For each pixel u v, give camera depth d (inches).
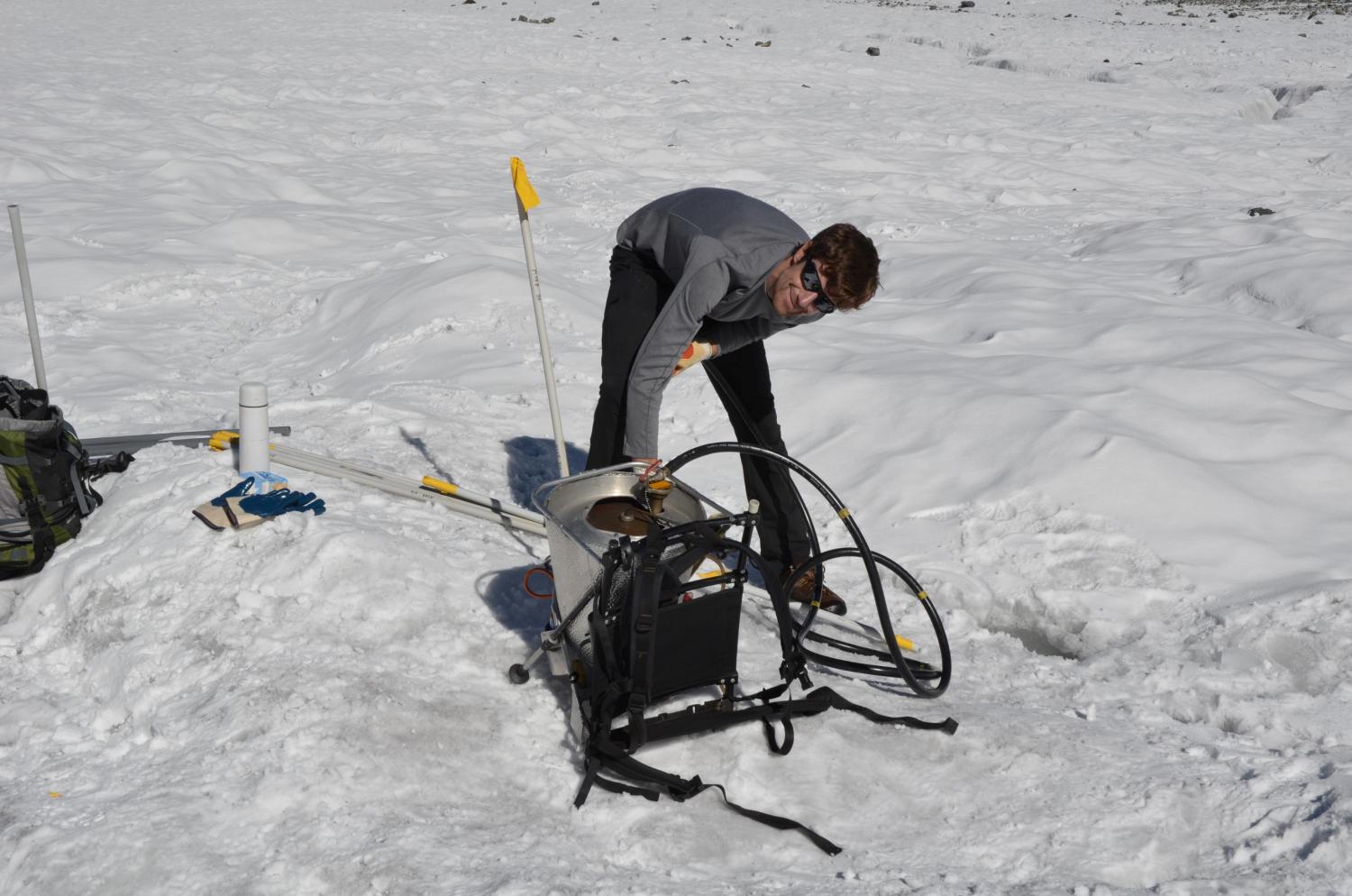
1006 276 309.4
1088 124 716.0
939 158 597.9
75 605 142.3
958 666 140.2
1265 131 710.5
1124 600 153.0
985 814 108.7
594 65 901.8
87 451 179.9
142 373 246.5
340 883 96.3
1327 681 133.0
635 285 135.1
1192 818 107.4
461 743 115.6
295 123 622.5
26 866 98.1
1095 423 191.5
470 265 291.9
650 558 110.5
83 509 157.9
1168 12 1429.6
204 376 249.8
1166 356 241.4
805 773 113.7
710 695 125.6
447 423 205.8
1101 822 106.5
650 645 109.0
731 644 117.2
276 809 105.3
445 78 799.7
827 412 211.0
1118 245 381.4
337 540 142.7
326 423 205.0
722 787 106.8
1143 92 876.0
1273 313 291.4
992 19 1357.0
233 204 428.5
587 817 106.9
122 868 97.4
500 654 131.6
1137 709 128.7
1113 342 249.4
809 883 98.7
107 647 134.2
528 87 774.5
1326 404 213.5
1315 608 144.7
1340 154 618.2
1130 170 577.9
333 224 384.5
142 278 310.8
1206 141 671.1
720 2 1465.3
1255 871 99.8
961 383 212.2
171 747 115.8
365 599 136.6
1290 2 1503.4
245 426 159.5
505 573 147.6
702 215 127.5
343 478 170.2
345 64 836.0
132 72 743.1
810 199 485.1
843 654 139.9
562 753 116.6
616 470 128.4
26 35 890.7
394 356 253.4
